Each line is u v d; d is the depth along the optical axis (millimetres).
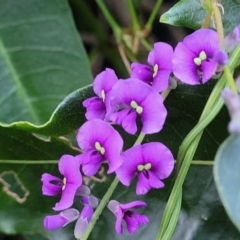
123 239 174
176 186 145
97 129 146
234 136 124
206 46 146
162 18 170
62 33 206
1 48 205
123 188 174
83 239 148
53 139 173
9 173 178
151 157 147
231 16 171
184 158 145
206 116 142
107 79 152
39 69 204
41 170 178
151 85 155
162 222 146
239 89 135
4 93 201
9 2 206
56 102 202
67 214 150
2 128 170
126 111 147
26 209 179
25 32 206
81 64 204
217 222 170
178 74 147
